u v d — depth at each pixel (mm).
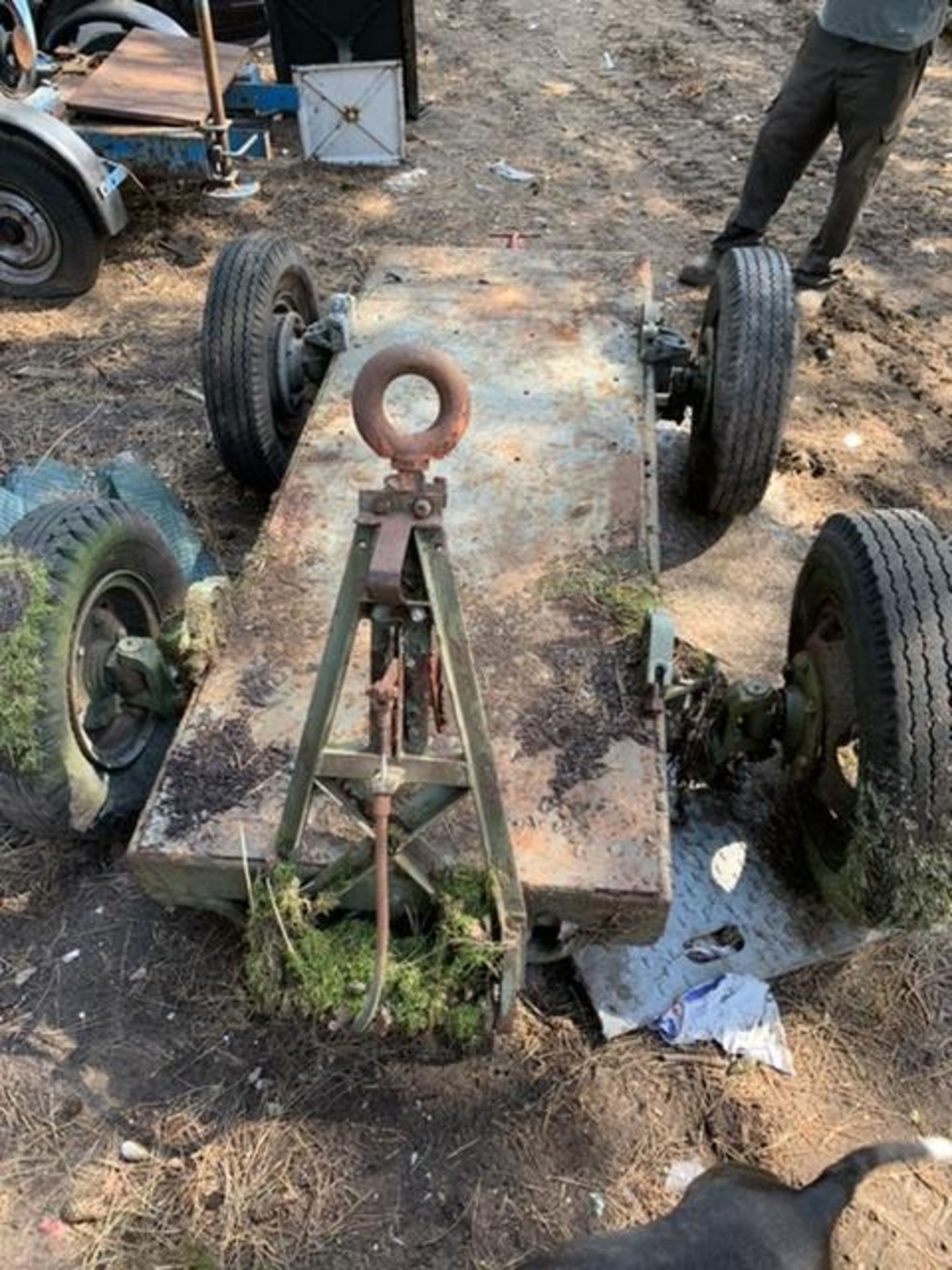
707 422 3004
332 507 2434
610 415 2670
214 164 4613
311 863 1807
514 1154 1968
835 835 2102
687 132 5652
